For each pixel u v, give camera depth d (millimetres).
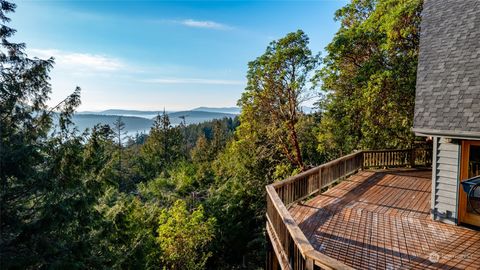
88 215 8820
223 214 21188
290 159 19844
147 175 35875
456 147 6312
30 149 7473
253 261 20922
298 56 17859
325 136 16938
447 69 7152
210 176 29609
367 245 5465
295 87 17922
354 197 8375
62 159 8375
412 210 7293
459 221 6328
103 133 9500
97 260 9078
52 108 8562
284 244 4984
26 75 8320
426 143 13695
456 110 6320
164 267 14289
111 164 10266
